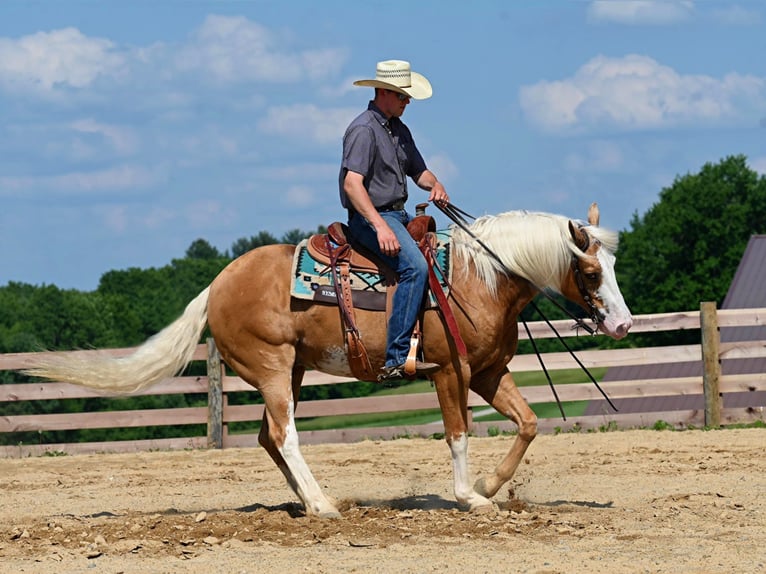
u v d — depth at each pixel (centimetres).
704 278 7388
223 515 1067
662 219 7619
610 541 920
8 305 6631
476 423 1953
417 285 1022
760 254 4038
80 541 964
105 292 8575
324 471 1523
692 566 823
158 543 942
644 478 1327
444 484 1355
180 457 1792
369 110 1066
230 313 1066
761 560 840
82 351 1102
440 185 1096
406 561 858
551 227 1045
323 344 1058
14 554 923
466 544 916
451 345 1037
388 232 1014
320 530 975
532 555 870
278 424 1058
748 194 7569
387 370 1041
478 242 1052
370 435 1980
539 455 1595
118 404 4803
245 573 831
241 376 1088
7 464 1773
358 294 1044
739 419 1888
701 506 1088
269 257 1077
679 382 1906
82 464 1736
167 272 9525
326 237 1078
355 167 1035
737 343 1877
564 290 1062
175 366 1088
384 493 1284
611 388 1917
